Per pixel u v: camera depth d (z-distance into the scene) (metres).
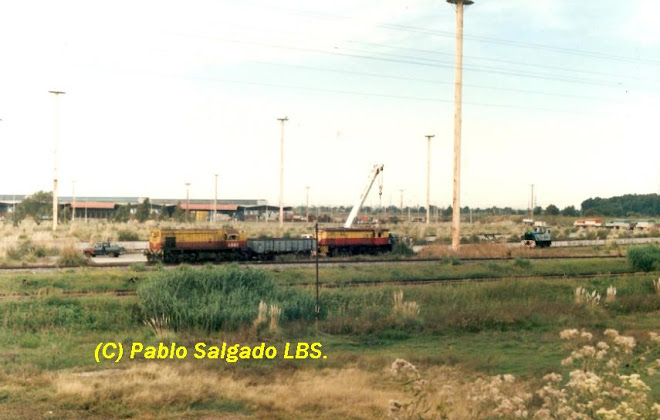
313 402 15.32
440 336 25.17
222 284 28.06
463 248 57.12
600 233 91.31
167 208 135.62
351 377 17.70
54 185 74.81
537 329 26.80
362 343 23.42
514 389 15.72
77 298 26.34
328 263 43.41
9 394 15.43
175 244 46.03
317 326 25.64
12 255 46.19
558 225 148.75
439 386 16.58
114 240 69.00
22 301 25.44
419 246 69.50
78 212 136.88
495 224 143.50
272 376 18.17
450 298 31.95
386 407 14.77
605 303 32.62
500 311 28.45
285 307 26.25
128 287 30.56
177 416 14.29
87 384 16.31
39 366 18.48
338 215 177.75
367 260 47.19
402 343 23.75
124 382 16.47
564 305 31.33
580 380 9.29
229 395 15.91
